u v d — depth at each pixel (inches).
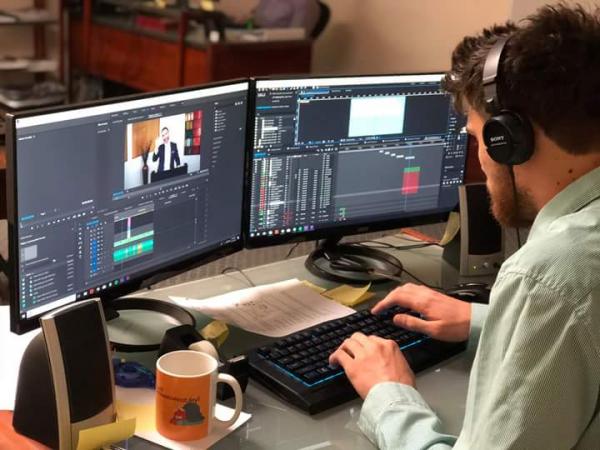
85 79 179.2
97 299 42.6
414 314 58.8
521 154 37.1
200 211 59.5
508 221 40.2
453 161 73.6
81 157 48.9
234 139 60.7
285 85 62.2
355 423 46.6
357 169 68.6
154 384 48.4
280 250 76.0
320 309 60.9
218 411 46.3
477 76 40.3
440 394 50.8
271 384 49.3
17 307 47.1
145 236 55.3
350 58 162.7
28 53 184.7
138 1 163.5
